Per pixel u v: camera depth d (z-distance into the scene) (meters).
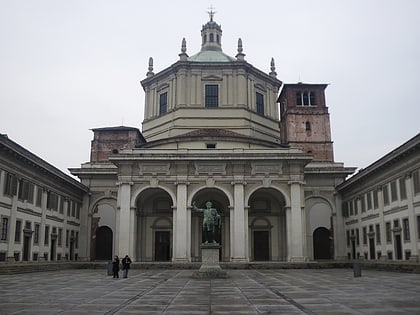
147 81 65.31
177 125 59.66
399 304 16.14
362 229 51.66
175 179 52.28
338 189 58.09
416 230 38.16
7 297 18.97
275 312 14.50
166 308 15.55
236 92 61.00
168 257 56.62
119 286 24.58
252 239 57.16
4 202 38.03
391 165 43.09
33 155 42.28
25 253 42.84
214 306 16.02
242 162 52.34
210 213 32.75
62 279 30.34
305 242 51.22
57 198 51.03
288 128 59.62
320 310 14.81
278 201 57.69
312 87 60.97
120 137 62.09
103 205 59.69
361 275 32.47
